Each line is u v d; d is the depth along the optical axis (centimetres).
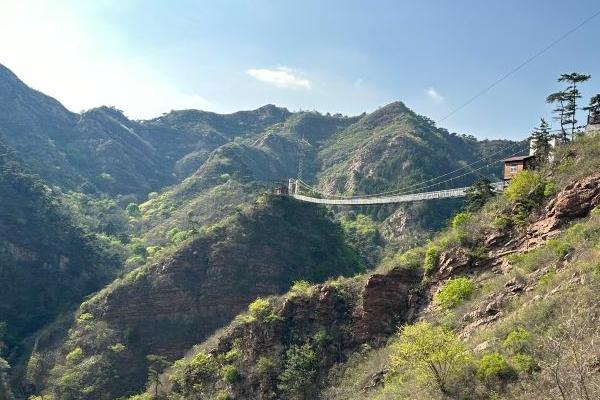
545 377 2586
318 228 11075
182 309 9419
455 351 3238
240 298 9400
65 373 8206
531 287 3769
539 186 4731
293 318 5578
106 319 9481
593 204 4144
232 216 10894
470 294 4412
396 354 3969
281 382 5103
